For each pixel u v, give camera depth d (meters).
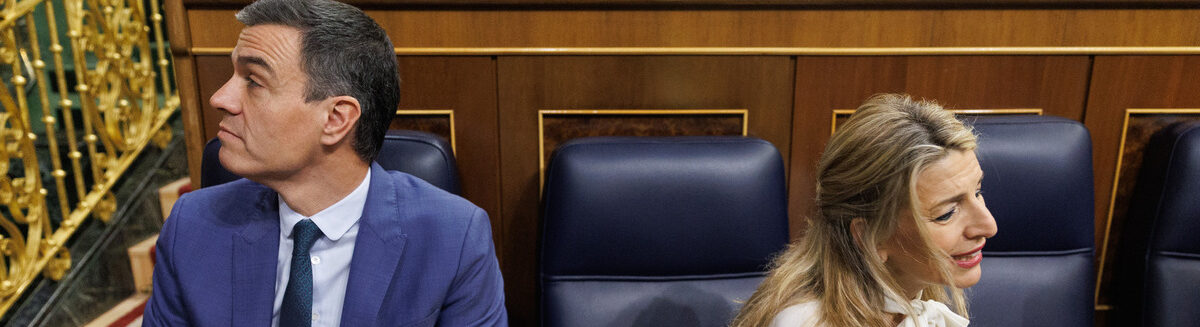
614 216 1.18
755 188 1.20
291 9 0.74
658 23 1.40
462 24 1.39
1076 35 1.42
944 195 0.74
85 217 1.94
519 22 1.39
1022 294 1.28
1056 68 1.45
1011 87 1.46
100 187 1.99
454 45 1.40
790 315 0.85
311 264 0.88
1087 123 1.49
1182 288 1.35
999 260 1.30
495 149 1.48
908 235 0.78
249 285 0.88
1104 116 1.48
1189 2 1.39
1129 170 1.53
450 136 1.46
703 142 1.23
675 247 1.20
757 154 1.22
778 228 1.23
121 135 2.22
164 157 2.33
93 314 1.98
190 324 0.91
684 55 1.42
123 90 2.12
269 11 0.75
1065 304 1.29
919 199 0.75
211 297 0.87
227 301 0.88
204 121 1.43
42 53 2.28
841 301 0.82
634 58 1.42
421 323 0.90
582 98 1.45
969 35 1.41
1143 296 1.40
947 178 0.74
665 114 1.46
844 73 1.44
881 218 0.77
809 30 1.41
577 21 1.39
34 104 2.24
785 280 0.88
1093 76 1.45
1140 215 1.46
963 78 1.45
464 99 1.44
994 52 1.42
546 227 1.22
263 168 0.78
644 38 1.40
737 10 1.39
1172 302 1.35
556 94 1.44
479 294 0.94
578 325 1.20
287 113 0.75
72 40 1.88
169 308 0.91
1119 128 1.50
